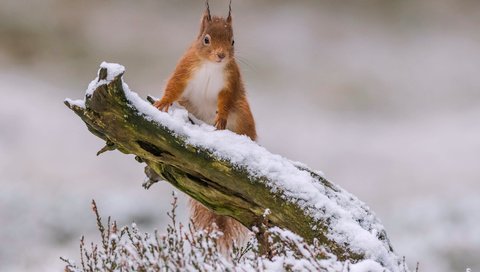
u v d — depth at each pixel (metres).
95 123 5.62
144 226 12.18
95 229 12.11
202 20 7.27
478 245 11.97
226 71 6.97
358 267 5.05
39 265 10.09
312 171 5.97
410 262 11.44
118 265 5.40
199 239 5.16
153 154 5.68
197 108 7.13
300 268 4.90
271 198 5.52
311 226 5.46
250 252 6.24
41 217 12.16
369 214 5.92
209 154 5.55
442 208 14.28
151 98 7.02
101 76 5.41
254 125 7.24
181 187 5.88
